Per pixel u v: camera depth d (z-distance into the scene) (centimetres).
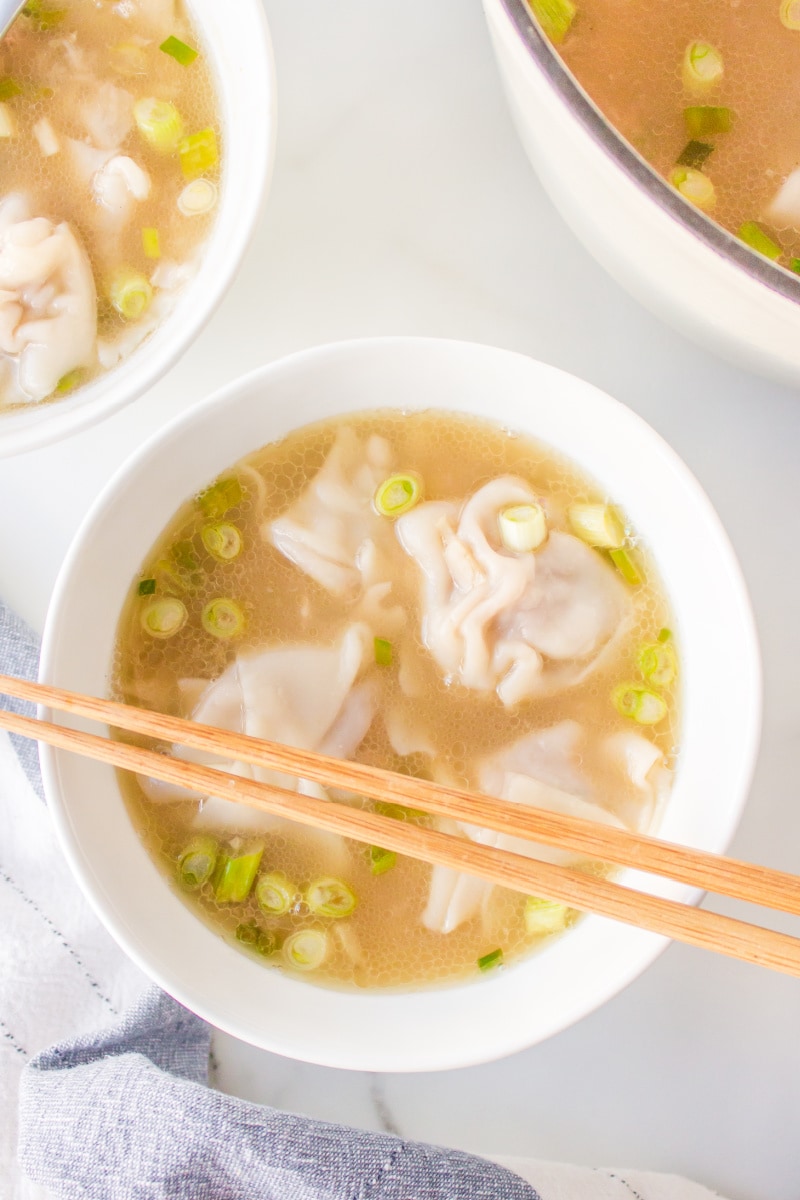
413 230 74
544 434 71
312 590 72
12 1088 74
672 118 70
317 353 68
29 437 71
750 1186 74
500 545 72
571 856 71
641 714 71
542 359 74
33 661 73
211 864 71
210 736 66
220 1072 74
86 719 69
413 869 71
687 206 66
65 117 75
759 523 74
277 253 74
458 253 74
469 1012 69
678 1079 74
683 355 74
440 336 74
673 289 69
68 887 74
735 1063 74
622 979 67
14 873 74
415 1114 74
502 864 64
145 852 70
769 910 74
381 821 65
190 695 71
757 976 74
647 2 70
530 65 65
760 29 70
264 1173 70
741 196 70
